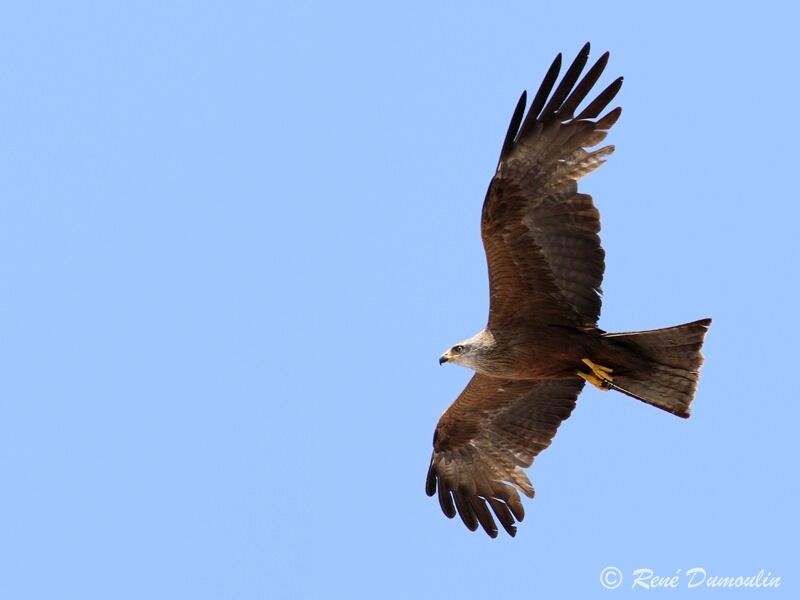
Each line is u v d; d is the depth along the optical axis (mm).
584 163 20750
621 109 20688
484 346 22250
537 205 21000
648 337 20984
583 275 21203
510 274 21641
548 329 21875
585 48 20734
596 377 21781
